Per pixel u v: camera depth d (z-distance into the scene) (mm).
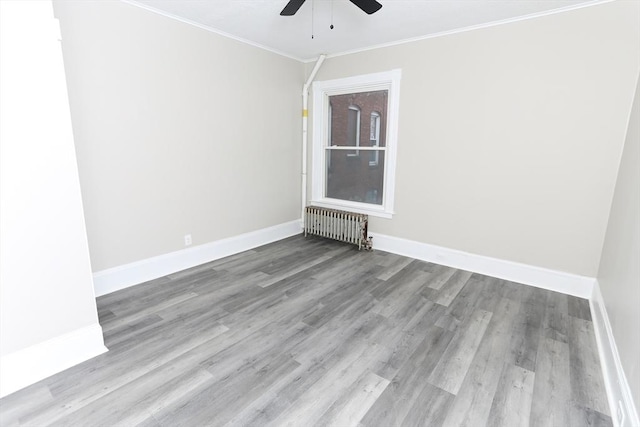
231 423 1548
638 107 2256
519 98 2998
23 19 1599
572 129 2789
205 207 3553
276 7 2795
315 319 2494
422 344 2189
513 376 1890
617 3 2498
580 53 2684
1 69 1555
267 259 3771
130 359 1991
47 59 1693
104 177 2711
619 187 2477
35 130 1687
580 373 1922
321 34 3428
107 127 2678
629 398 1472
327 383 1822
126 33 2701
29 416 1562
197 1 2693
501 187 3201
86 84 2520
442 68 3377
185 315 2520
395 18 2969
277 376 1871
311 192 4785
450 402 1694
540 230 3047
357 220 4090
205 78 3336
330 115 4527
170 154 3148
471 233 3443
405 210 3883
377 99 4023
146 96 2896
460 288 3057
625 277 1887
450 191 3516
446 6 2703
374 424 1556
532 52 2889
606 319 2176
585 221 2824
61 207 1816
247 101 3811
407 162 3775
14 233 1666
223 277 3244
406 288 3049
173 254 3318
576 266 2916
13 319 1700
